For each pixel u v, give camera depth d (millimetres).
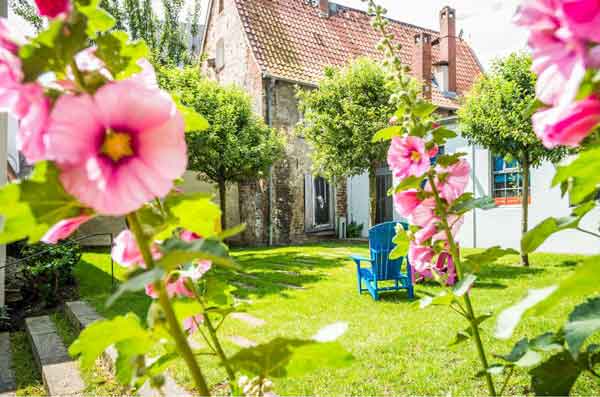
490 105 8703
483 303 5598
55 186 655
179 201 919
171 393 3318
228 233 818
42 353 4605
